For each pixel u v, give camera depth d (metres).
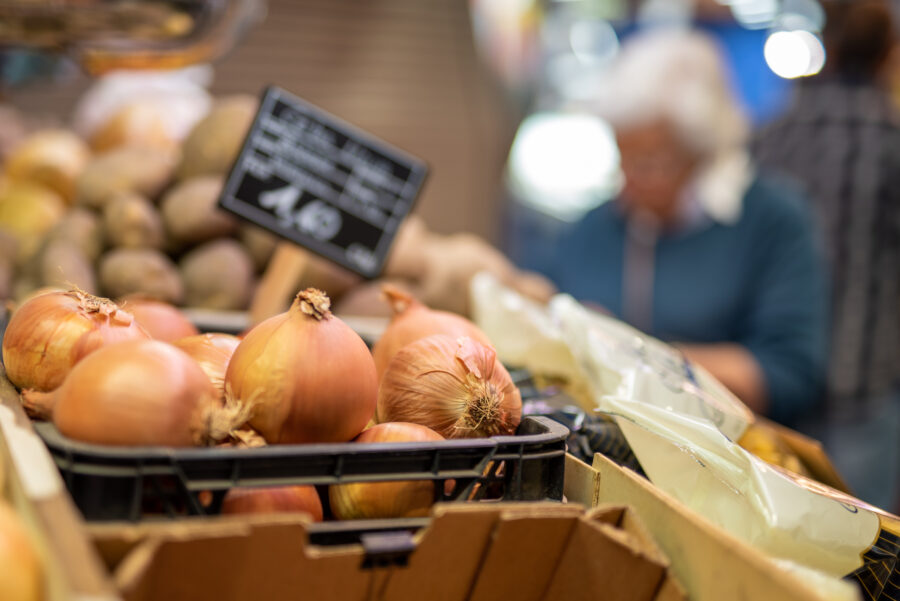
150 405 0.51
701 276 1.90
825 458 0.83
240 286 1.41
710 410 0.78
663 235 1.95
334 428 0.59
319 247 1.01
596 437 0.75
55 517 0.43
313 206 1.01
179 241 1.45
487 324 0.95
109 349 0.54
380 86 3.56
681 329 1.92
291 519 0.47
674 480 0.68
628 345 0.86
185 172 1.51
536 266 2.26
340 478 0.54
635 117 1.82
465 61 3.64
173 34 1.25
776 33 3.62
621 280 2.01
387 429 0.61
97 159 1.54
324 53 3.50
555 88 4.36
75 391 0.52
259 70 3.44
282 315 0.61
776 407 1.77
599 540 0.53
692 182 1.87
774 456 0.82
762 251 1.85
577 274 2.10
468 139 3.67
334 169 1.02
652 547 0.53
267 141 1.00
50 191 1.79
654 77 1.82
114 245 1.42
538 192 4.31
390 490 0.57
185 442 0.53
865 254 1.92
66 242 1.39
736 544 0.50
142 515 0.51
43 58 1.77
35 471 0.48
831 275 1.92
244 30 1.35
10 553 0.41
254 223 1.00
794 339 1.79
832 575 0.63
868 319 1.91
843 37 1.98
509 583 0.55
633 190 1.90
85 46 1.30
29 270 1.38
